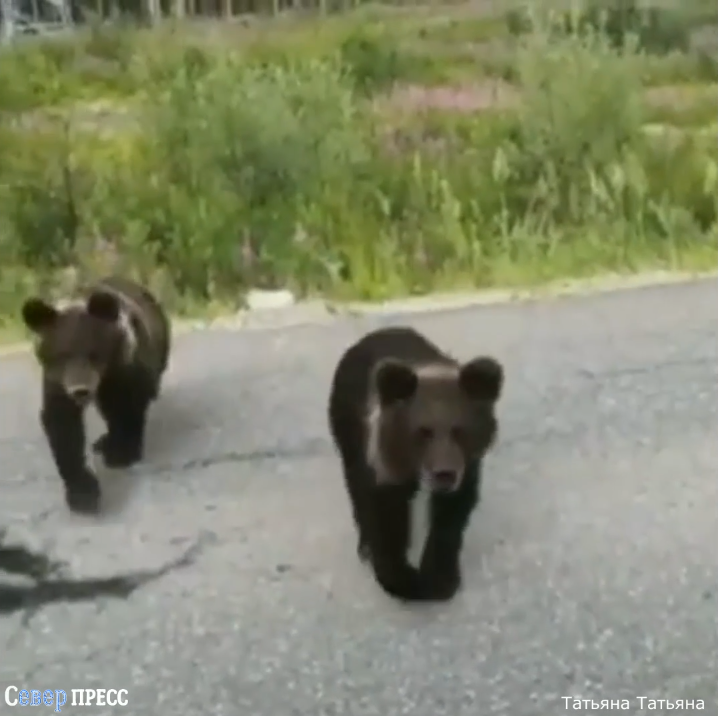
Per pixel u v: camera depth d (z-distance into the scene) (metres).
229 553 4.53
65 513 4.84
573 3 9.02
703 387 5.68
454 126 8.29
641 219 7.64
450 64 8.75
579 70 8.49
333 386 4.38
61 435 4.76
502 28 8.90
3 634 4.16
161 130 7.94
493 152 8.10
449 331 6.47
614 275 7.29
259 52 8.57
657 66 8.87
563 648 3.95
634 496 4.79
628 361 5.99
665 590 4.21
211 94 8.06
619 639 3.98
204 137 7.85
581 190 7.89
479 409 3.84
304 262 7.23
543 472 4.99
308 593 4.27
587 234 7.62
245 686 3.84
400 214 7.67
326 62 8.62
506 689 3.78
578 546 4.47
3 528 4.72
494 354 6.12
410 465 3.83
